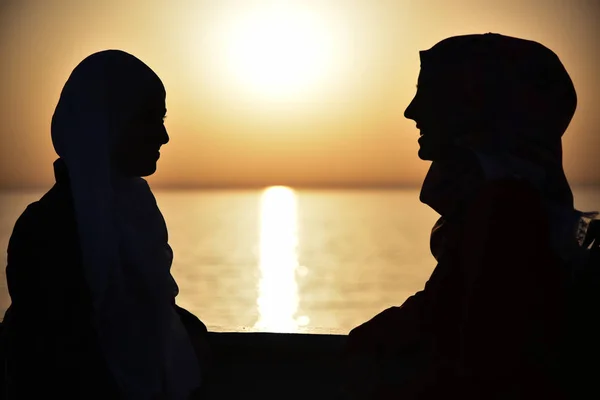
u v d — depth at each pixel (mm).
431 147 1860
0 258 40375
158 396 2033
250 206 137875
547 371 1559
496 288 1573
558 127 1819
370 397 1868
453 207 1818
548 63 1809
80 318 1906
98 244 1952
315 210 121438
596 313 1684
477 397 1574
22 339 1894
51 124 2064
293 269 44438
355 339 1957
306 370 2617
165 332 2094
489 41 1822
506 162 1728
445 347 1700
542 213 1610
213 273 42625
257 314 30078
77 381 1888
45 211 1979
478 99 1789
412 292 35719
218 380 2637
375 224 84875
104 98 2049
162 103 2141
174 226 82000
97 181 1991
